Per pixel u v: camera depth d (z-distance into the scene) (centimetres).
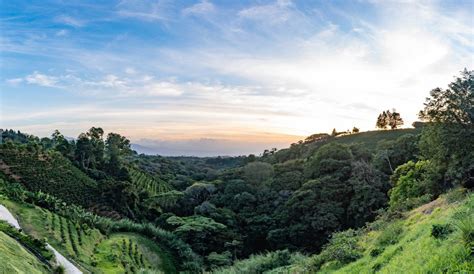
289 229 5969
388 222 2644
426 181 3180
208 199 7781
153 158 15212
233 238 6203
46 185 6569
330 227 5556
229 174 8794
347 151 6756
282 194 7075
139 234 5694
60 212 4719
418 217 2247
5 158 6669
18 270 1736
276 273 3328
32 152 7281
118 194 7406
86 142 8919
